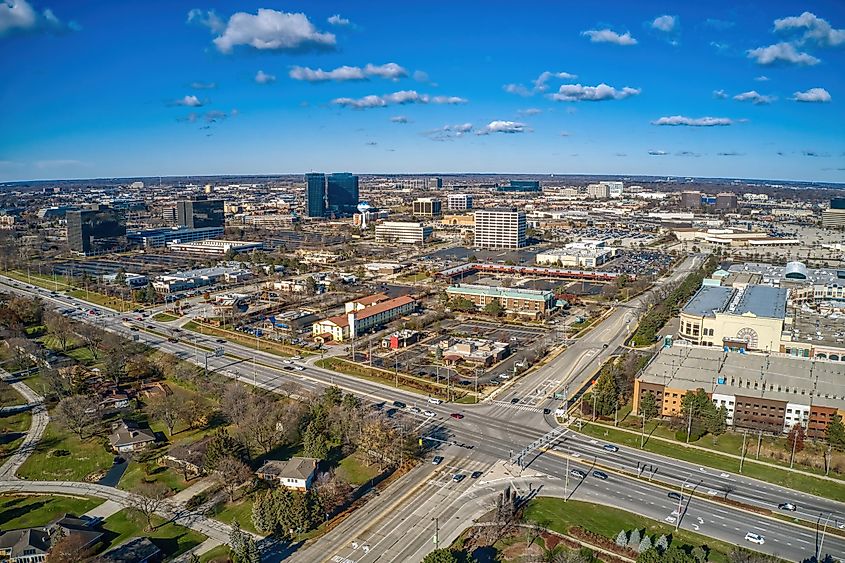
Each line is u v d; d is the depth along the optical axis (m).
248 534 164.00
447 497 182.50
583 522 168.25
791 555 153.75
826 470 195.25
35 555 154.25
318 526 167.88
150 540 158.88
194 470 197.12
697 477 192.38
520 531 164.62
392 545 159.38
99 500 182.50
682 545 157.75
